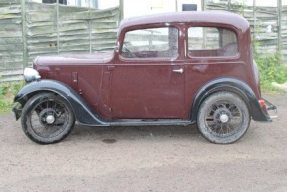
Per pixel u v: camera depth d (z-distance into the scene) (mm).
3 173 6570
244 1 12492
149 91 7551
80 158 7066
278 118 9109
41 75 7730
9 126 8695
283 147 7512
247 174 6469
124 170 6625
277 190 6000
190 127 8469
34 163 6906
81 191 6016
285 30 12992
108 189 6059
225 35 7496
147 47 7516
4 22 10695
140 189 6047
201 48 7508
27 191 6027
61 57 7996
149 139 7871
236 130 7574
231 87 7418
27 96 7512
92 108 7695
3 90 10625
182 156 7105
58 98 7547
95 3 13188
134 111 7637
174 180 6293
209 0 12680
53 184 6215
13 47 10844
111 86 7602
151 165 6785
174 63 7461
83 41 11375
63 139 7730
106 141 7793
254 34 12703
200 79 7488
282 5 12984
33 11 10891
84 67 7621
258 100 7520
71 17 11203
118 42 7504
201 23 7441
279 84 11961
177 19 7449
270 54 12859
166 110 7598
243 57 7480
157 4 13609
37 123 7738
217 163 6844
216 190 6000
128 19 7629
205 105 7480
